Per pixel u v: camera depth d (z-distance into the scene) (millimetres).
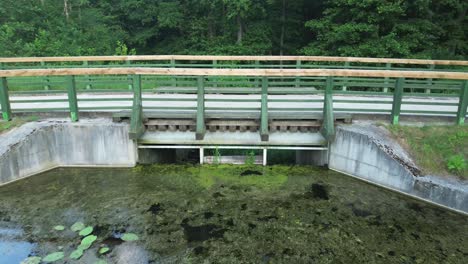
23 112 7215
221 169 7184
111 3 22891
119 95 9555
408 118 7137
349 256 4574
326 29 15234
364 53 13438
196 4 20703
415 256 4590
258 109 7137
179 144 7359
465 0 14500
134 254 4543
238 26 18859
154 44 22641
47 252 4578
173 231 5047
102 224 5199
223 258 4496
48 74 6652
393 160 6141
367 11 13828
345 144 6879
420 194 5887
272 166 7383
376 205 5801
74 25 19812
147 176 6785
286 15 19484
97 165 7145
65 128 6926
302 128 7281
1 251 4594
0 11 17984
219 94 9828
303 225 5238
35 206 5660
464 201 5473
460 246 4801
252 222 5297
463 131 6527
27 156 6555
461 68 13812
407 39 13703
